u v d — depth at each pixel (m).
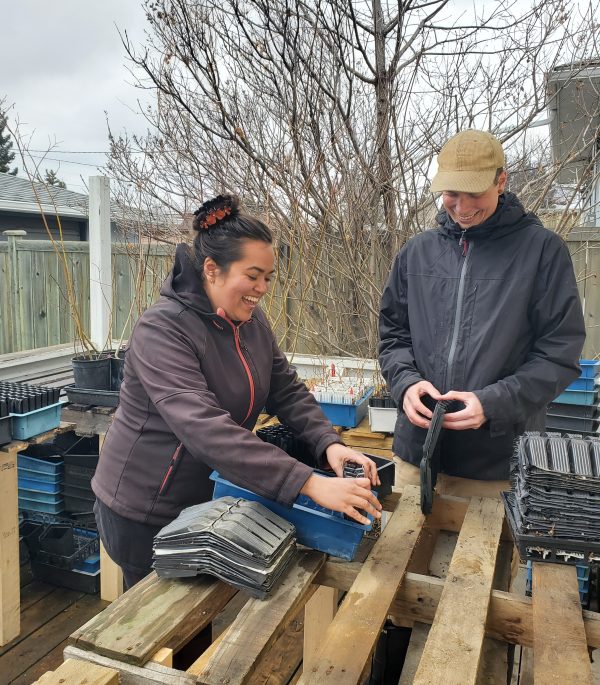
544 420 2.00
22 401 2.40
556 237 1.77
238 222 1.36
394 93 4.11
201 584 1.19
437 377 1.84
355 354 4.73
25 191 11.45
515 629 1.22
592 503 1.27
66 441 3.05
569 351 1.71
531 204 4.31
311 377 3.87
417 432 1.92
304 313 4.77
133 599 1.13
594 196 5.48
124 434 1.52
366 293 4.38
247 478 1.22
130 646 1.00
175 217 5.05
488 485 1.88
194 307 1.40
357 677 0.97
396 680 1.57
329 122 4.21
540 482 1.29
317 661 1.00
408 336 2.00
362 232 4.32
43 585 2.87
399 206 4.22
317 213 4.33
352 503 1.21
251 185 4.34
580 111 4.40
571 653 1.01
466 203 1.72
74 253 6.17
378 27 4.05
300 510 1.30
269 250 1.39
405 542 1.41
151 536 1.52
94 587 2.80
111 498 1.53
